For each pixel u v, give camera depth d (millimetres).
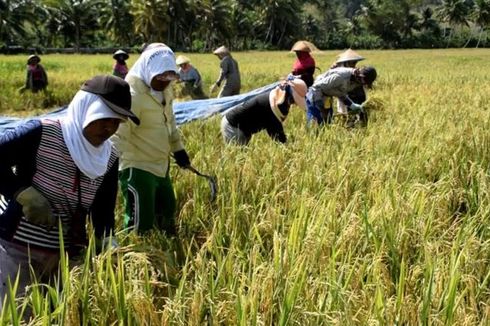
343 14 193250
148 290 3053
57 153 3160
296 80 6461
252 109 6590
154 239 4438
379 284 3256
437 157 6316
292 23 100188
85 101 3109
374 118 9586
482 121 8742
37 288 2934
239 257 3682
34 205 3057
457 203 5246
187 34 86562
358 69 8195
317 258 3637
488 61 45156
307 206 4219
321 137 7344
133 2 78938
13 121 8250
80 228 3357
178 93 16250
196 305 2938
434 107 10781
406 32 105500
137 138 4512
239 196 4988
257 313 2930
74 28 83688
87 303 2941
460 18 103188
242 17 97875
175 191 5414
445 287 3312
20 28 76250
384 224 4102
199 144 6902
